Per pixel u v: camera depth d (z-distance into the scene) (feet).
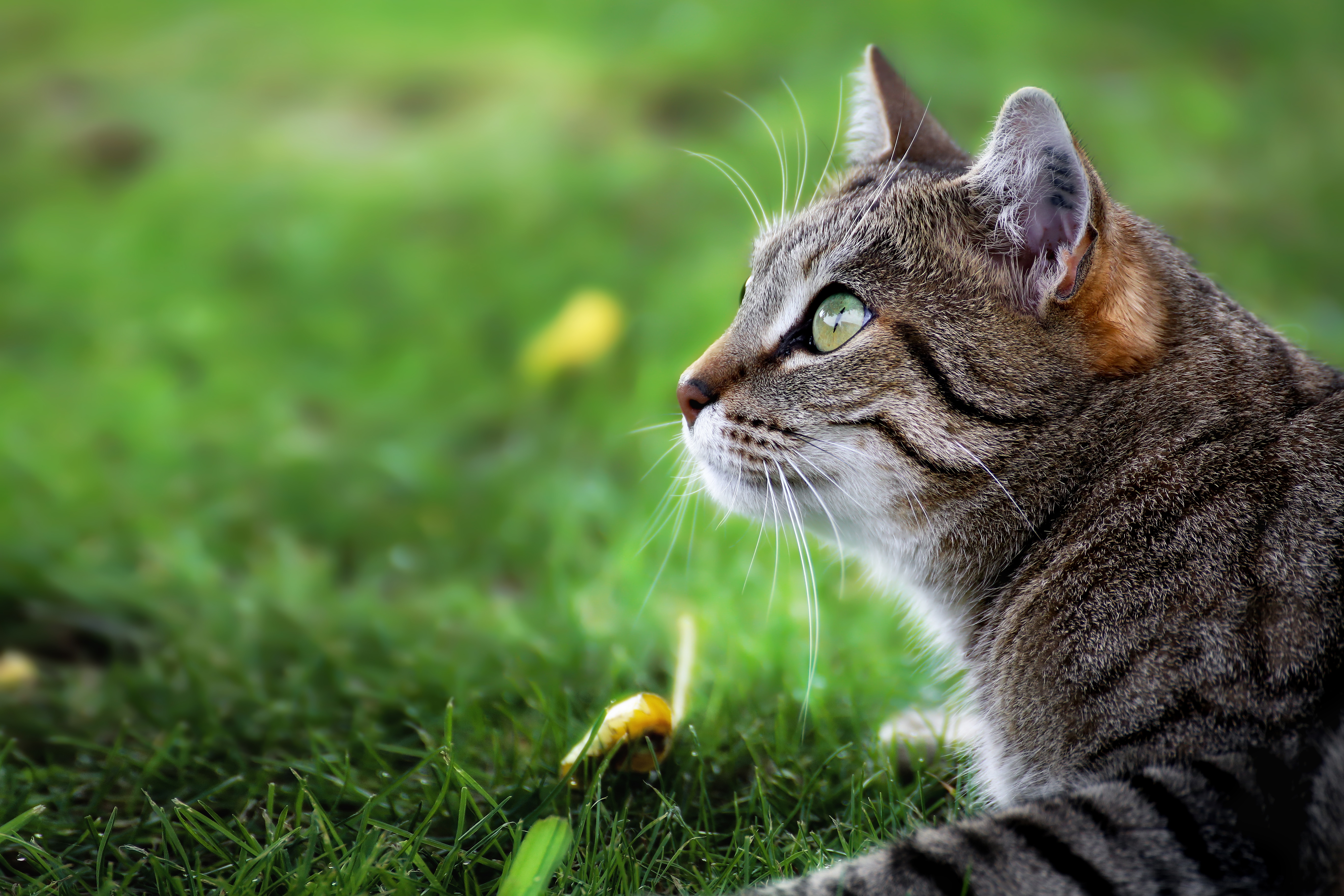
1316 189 39.70
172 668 19.90
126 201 40.37
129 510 25.84
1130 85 44.86
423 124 44.57
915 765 16.49
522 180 39.96
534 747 16.46
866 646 20.10
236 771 16.69
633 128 42.68
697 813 15.67
